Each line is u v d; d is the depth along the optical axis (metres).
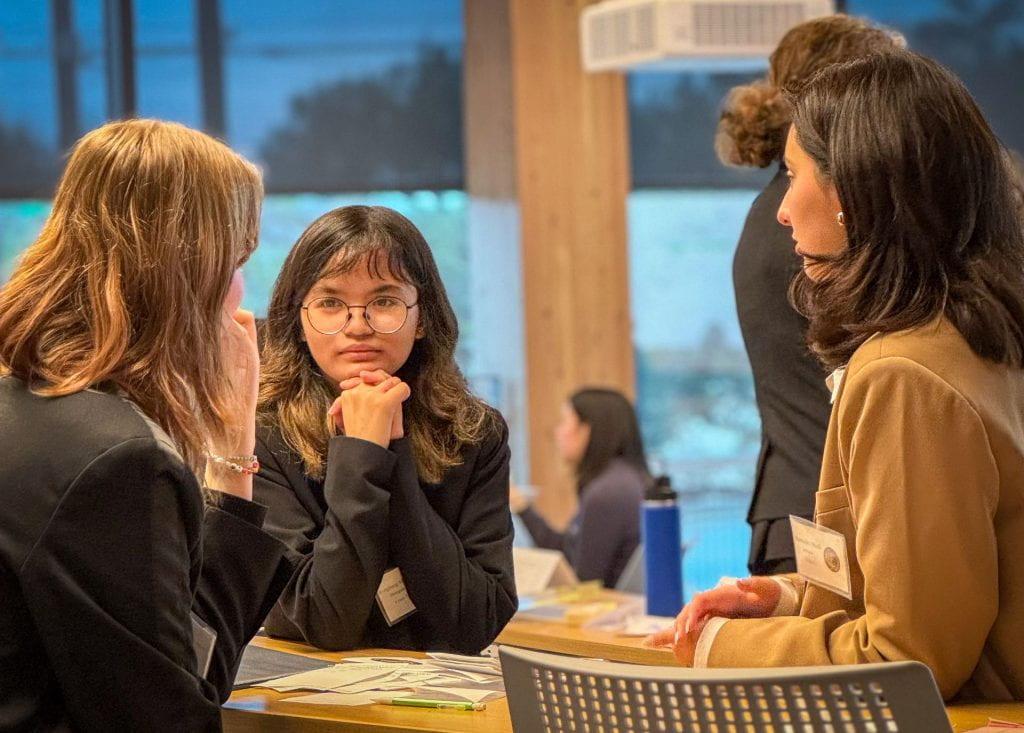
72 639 1.33
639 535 4.34
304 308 2.05
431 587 1.99
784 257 2.25
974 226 1.49
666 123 6.84
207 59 6.64
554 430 6.44
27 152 6.59
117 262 1.43
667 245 6.92
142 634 1.35
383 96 6.71
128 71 6.59
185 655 1.38
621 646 2.14
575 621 2.95
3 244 6.59
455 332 2.14
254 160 6.66
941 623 1.38
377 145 6.71
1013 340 1.45
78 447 1.35
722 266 6.95
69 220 1.45
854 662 1.42
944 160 1.46
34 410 1.39
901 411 1.42
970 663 1.41
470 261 6.66
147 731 1.35
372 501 1.95
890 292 1.48
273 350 2.13
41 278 1.44
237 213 1.50
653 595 3.01
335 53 6.70
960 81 1.52
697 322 6.96
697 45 4.92
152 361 1.42
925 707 1.12
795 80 2.35
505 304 6.55
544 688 1.29
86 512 1.34
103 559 1.34
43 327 1.42
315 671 1.76
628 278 6.52
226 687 1.54
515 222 6.50
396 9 6.71
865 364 1.46
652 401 6.95
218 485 1.63
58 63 6.60
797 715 1.15
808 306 1.64
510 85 6.57
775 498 2.28
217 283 1.48
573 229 6.48
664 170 6.84
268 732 1.54
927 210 1.45
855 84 1.52
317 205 6.71
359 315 2.02
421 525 1.99
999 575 1.45
